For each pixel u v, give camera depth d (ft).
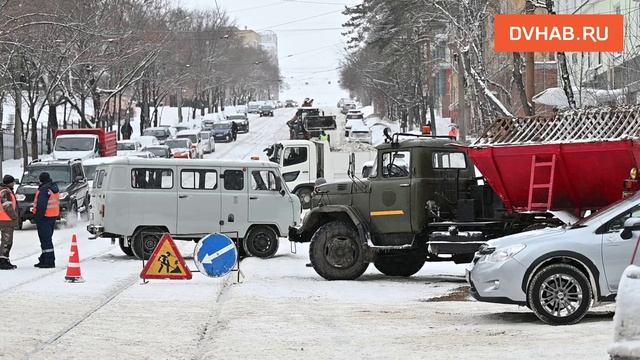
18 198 163.02
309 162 204.74
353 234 95.50
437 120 456.04
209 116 567.59
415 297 81.05
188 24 473.26
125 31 298.97
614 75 206.69
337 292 84.58
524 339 55.72
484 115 217.15
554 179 82.02
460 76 246.68
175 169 120.78
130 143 297.94
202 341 57.88
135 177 119.75
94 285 88.94
